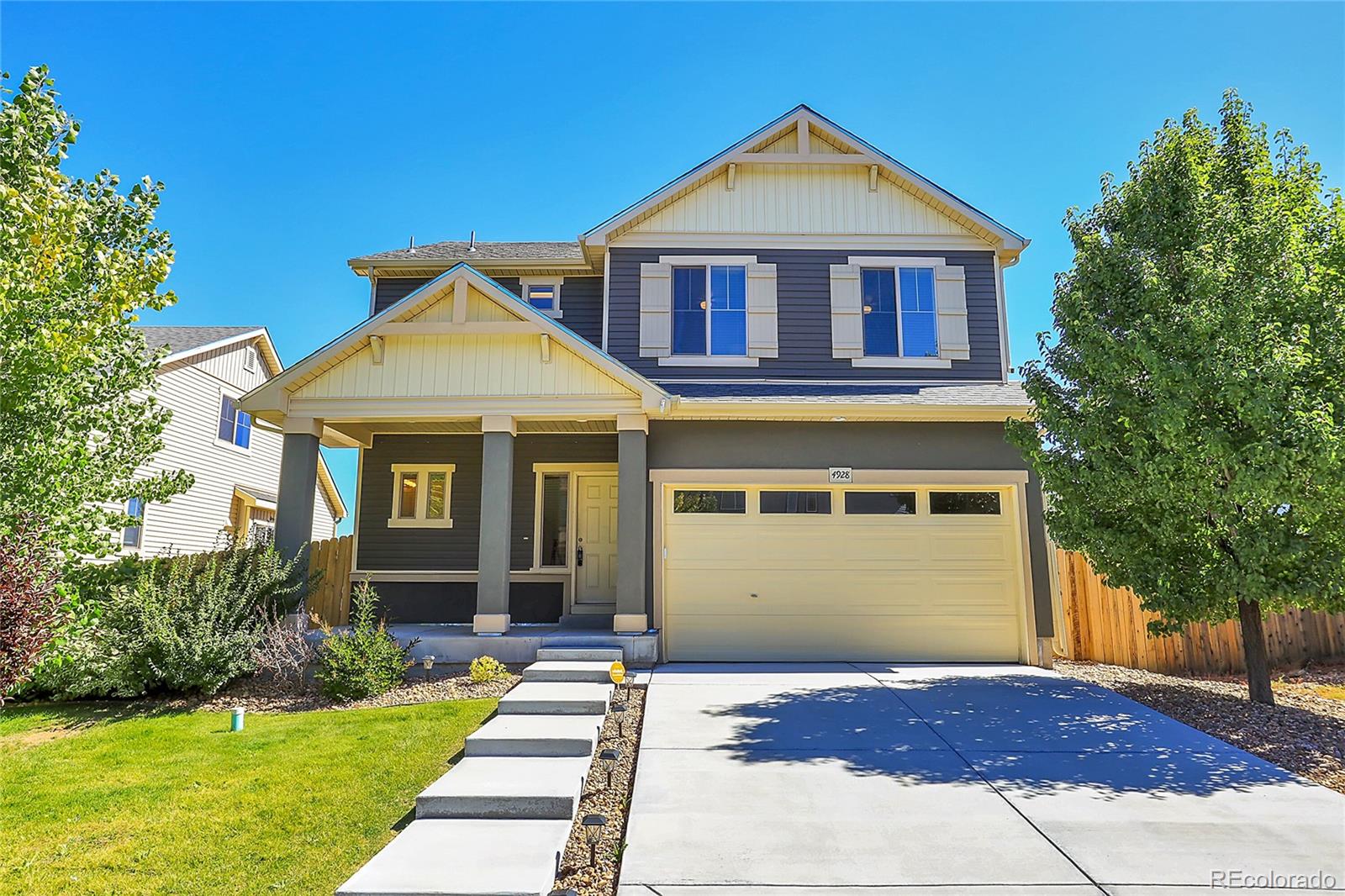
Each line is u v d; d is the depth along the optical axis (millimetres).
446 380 10398
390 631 9773
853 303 12281
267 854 4289
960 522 10633
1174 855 4121
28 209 5273
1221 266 6930
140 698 8359
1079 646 11188
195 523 18828
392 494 13125
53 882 3963
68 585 6410
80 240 6488
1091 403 7812
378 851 4324
